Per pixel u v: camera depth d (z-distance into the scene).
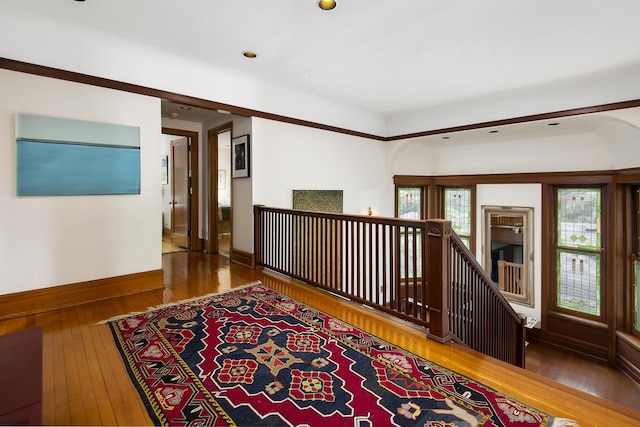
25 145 2.70
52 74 2.80
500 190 6.06
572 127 4.85
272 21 2.71
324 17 2.65
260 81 4.16
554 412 1.56
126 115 3.23
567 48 3.15
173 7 2.50
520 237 5.88
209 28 2.83
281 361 2.02
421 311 2.53
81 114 2.97
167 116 5.21
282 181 4.66
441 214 6.99
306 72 3.84
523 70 3.71
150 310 2.85
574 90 4.10
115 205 3.21
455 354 2.13
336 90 4.51
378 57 3.40
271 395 1.68
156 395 1.68
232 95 4.03
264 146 4.44
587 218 5.24
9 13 2.54
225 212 7.89
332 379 1.83
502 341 3.64
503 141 5.91
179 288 3.51
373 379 1.84
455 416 1.53
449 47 3.16
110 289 3.19
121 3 2.45
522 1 2.40
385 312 2.80
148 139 3.39
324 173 5.19
